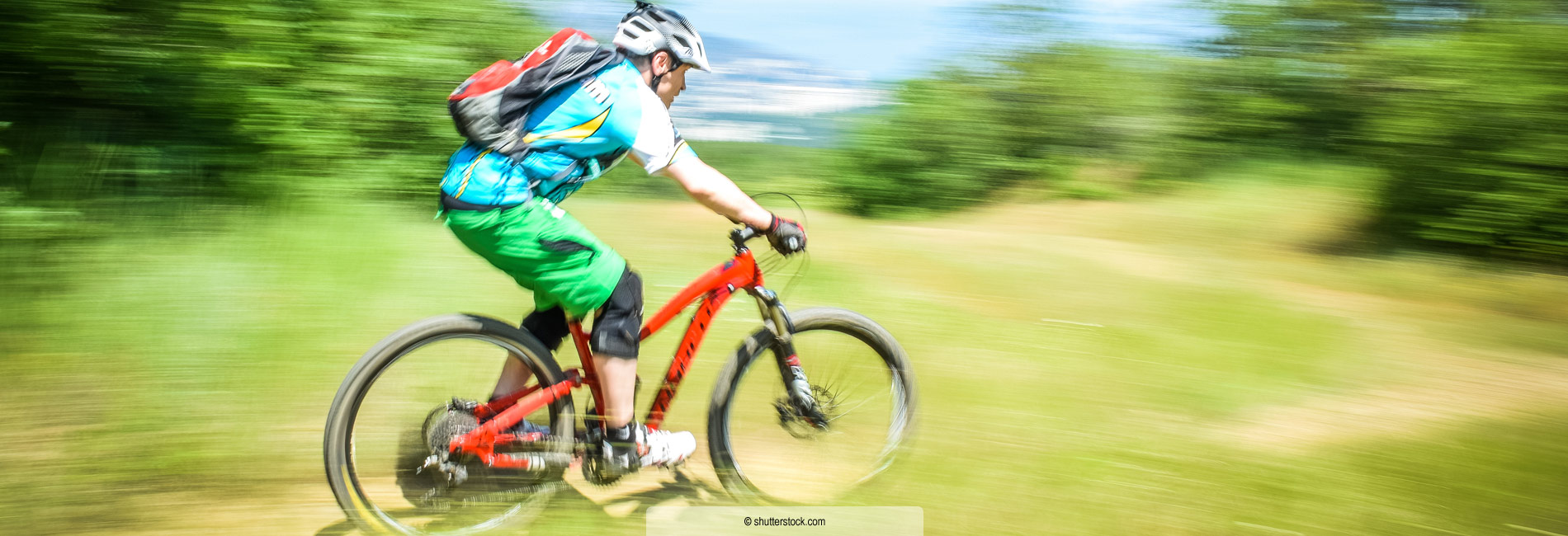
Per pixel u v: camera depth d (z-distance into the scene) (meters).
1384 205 6.91
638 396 3.36
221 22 6.11
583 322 2.46
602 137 2.22
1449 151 6.47
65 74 5.79
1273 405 3.60
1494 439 3.30
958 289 5.26
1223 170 10.22
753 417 2.78
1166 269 6.12
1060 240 7.43
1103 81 10.77
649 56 2.38
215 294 4.12
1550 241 6.15
